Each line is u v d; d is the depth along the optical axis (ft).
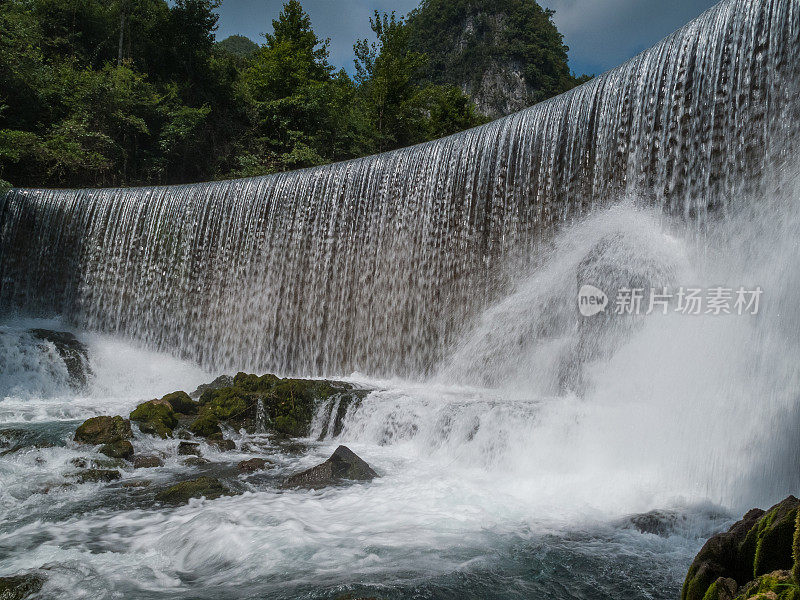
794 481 20.33
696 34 32.40
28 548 18.30
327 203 50.93
